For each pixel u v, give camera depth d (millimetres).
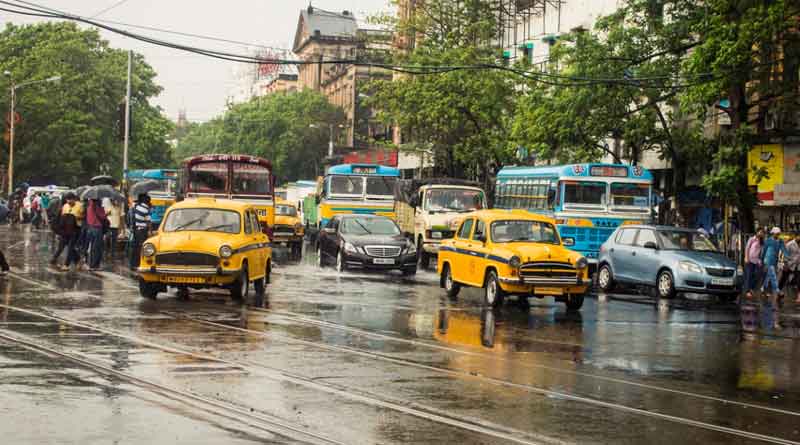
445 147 49688
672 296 24547
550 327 17516
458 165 53062
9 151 76750
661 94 34812
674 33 33312
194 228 20828
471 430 8773
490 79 45938
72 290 21391
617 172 30203
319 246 33344
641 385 11562
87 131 80188
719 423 9477
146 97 92000
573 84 33531
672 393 11094
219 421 8812
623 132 35094
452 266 23016
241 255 20062
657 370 12844
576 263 20516
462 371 12094
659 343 15750
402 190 38125
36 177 80812
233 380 10906
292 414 9258
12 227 58562
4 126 75438
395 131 74000
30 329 14734
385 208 39688
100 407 9188
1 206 52062
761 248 27797
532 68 43562
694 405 10383
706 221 37594
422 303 21281
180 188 38406
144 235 27672
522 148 45375
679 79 33094
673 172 38312
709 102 29125
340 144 101250
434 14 52094
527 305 21797
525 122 37281
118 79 86000
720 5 28328
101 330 14836
